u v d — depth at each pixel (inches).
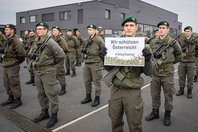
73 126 161.3
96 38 197.9
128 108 112.9
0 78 339.0
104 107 200.8
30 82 299.3
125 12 1435.8
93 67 201.2
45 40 158.2
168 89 159.5
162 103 210.5
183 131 152.8
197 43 226.7
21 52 191.5
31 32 336.2
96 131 153.3
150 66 108.7
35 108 199.9
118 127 121.0
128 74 111.0
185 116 180.1
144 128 157.1
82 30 1256.8
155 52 157.8
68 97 233.5
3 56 195.9
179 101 219.1
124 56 109.7
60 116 179.6
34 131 152.8
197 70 295.4
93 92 253.4
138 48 107.6
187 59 225.9
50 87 159.9
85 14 1239.5
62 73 240.7
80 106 204.1
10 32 191.2
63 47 240.2
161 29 158.2
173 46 158.2
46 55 157.5
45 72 158.6
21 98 230.4
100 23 1218.0
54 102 162.6
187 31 221.8
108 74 115.8
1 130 153.8
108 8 1273.4
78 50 423.2
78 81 313.0
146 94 245.9
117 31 1352.1
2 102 216.7
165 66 157.8
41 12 1461.6
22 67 460.4
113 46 111.8
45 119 173.6
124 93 112.9
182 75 236.2
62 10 1344.7
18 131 152.8
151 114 173.5
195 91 256.7
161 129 155.6
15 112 190.2
